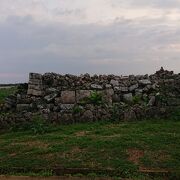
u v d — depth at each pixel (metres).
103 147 13.51
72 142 14.18
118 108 18.42
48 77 20.19
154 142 13.88
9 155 13.59
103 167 12.12
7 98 19.77
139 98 19.33
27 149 13.97
